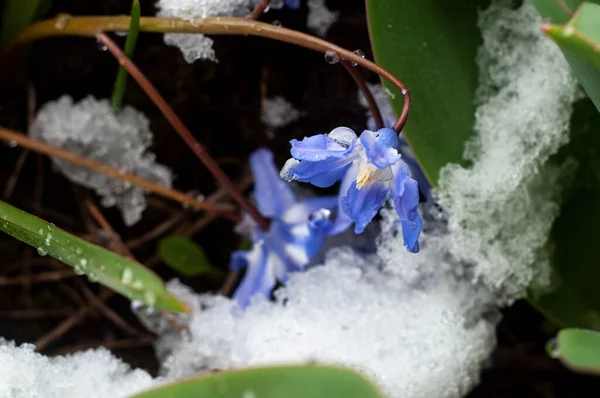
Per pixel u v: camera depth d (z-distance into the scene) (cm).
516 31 31
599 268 31
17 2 33
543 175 31
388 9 30
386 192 29
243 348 32
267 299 33
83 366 32
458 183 31
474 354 32
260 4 31
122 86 33
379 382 31
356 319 32
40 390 31
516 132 31
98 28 32
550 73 31
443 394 31
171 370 33
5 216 29
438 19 31
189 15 32
